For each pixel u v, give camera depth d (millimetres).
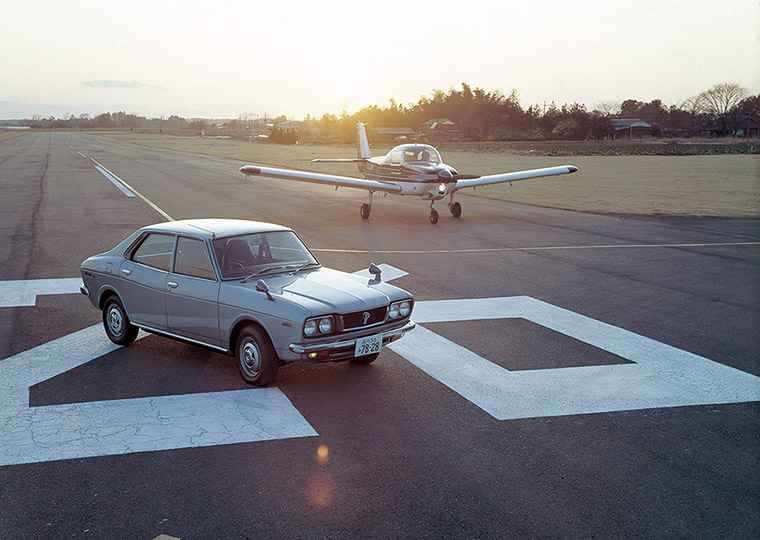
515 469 4680
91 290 7594
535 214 21328
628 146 89000
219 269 6328
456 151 80062
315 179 18594
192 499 4203
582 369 6859
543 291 10469
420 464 4727
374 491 4336
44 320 8453
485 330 8273
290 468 4633
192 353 7184
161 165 47031
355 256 13320
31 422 5328
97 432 5156
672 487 4457
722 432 5367
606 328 8422
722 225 18734
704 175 39500
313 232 16734
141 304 6949
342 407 5754
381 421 5477
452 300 9812
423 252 13914
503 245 14977
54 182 31562
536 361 7102
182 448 4910
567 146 91625
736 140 106000
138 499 4195
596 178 37562
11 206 21391
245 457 4789
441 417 5582
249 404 5773
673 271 12164
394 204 24562
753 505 4230
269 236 6949
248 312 5957
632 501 4258
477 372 6734
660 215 21047
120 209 20875
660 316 9039
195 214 19875
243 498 4223
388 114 176750
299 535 3816
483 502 4219
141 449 4879
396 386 6305
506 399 6016
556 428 5402
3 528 3861
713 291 10586
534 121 148625
